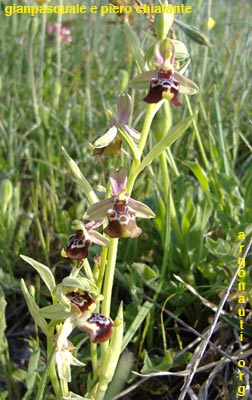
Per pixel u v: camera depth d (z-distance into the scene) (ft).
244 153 1.01
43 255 0.84
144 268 0.71
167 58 0.52
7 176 0.90
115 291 0.76
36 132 1.06
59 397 0.53
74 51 1.33
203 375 0.66
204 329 0.70
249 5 1.34
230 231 0.74
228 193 0.79
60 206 0.92
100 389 0.55
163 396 0.66
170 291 0.72
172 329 0.72
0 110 1.11
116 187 0.53
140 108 1.02
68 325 0.49
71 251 0.52
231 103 1.07
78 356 0.66
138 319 0.63
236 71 1.16
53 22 1.37
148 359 0.63
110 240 0.53
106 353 0.54
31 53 1.06
